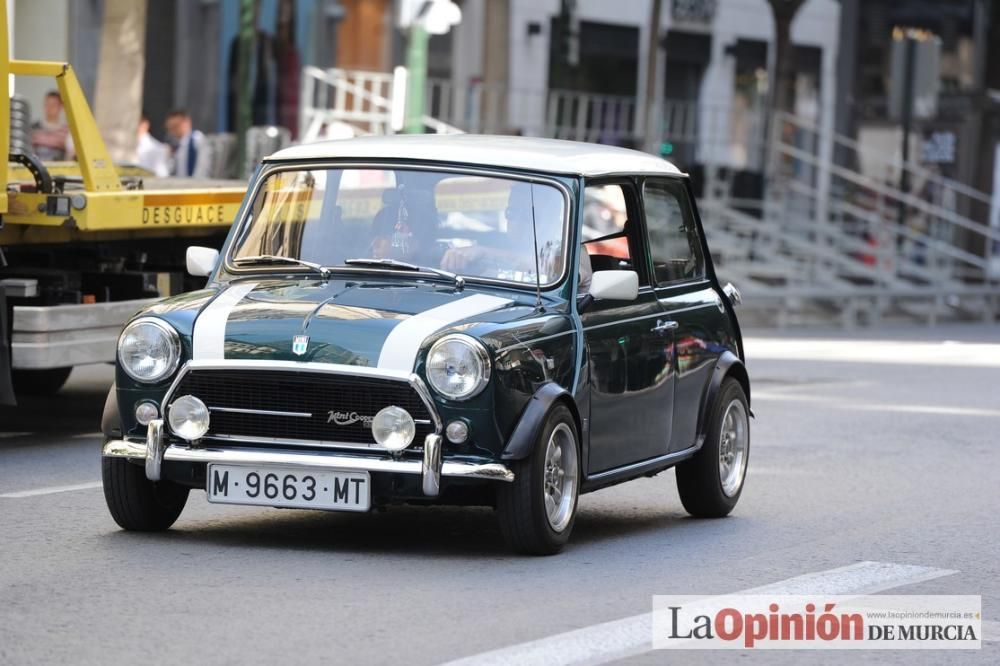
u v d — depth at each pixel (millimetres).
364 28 87375
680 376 29188
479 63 91688
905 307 99188
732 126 96875
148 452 24875
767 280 91688
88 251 38062
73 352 36000
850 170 110062
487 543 26734
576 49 97188
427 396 24031
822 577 25188
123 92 68125
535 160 27359
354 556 25219
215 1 82688
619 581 24203
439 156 27438
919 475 36938
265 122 83750
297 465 24281
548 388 25016
